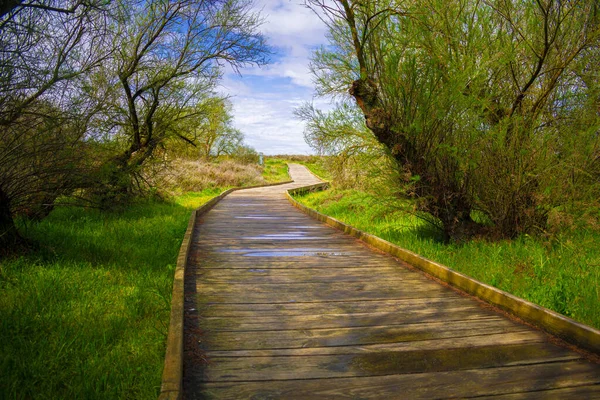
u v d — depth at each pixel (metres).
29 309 4.50
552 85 7.21
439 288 5.32
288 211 15.48
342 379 2.99
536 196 6.96
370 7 7.57
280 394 2.79
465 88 7.54
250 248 7.95
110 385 3.17
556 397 2.77
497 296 4.57
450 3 7.64
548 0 6.94
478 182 7.58
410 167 7.61
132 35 10.99
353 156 10.77
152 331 4.15
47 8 5.57
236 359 3.28
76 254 6.96
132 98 11.77
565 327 3.68
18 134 6.55
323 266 6.51
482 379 3.01
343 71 9.97
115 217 10.75
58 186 7.95
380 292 5.14
